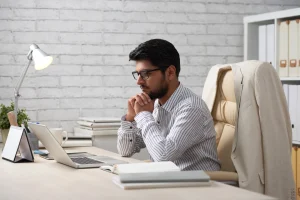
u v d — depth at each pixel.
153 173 1.76
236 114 2.40
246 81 2.38
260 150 2.36
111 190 1.68
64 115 3.78
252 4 4.13
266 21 3.97
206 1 4.03
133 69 3.90
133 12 3.89
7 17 3.66
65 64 3.77
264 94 2.37
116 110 3.87
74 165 2.21
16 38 3.68
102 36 3.84
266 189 2.35
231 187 1.69
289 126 2.44
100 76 3.84
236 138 2.38
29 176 2.01
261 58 3.90
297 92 3.63
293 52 3.66
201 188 1.68
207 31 4.04
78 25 3.79
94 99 3.83
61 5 3.76
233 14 4.09
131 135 2.62
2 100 3.65
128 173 1.76
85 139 3.28
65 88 3.78
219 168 2.43
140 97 2.38
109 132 3.36
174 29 3.97
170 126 2.41
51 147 2.32
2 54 3.65
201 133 2.33
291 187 2.39
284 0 4.20
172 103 2.39
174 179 1.70
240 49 4.12
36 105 3.72
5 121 3.01
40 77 3.73
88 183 1.83
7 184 1.85
